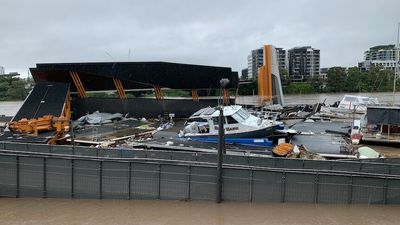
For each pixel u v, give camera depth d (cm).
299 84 9700
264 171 1562
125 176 1661
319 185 1538
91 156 1688
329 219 1402
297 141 2230
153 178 1641
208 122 2206
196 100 3388
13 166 1759
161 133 2398
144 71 3288
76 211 1559
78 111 3375
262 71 4344
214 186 1598
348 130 2734
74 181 1709
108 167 1670
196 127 2230
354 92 9269
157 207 1566
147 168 1641
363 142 2439
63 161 1712
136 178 1655
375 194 1515
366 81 9344
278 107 3988
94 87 3575
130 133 2522
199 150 1923
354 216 1424
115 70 3244
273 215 1448
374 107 2495
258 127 2203
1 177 1777
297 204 1547
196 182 1609
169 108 3362
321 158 1781
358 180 1516
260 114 3078
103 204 1627
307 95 8700
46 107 2830
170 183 1631
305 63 14238
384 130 2508
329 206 1521
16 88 8325
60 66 3203
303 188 1546
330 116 3631
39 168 1736
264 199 1577
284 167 1558
